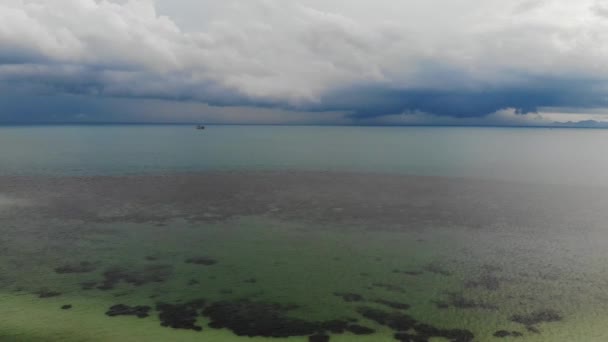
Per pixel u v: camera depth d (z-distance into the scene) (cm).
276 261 2006
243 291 1667
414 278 1812
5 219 2705
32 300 1557
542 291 1678
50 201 3238
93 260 1991
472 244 2283
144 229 2523
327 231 2516
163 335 1312
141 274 1828
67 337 1291
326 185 4122
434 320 1443
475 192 3788
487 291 1681
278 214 2920
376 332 1360
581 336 1338
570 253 2133
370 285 1734
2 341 1255
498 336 1341
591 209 3111
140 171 4919
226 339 1296
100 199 3334
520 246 2245
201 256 2066
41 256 2036
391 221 2752
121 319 1419
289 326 1392
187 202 3278
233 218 2802
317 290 1683
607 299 1606
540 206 3212
